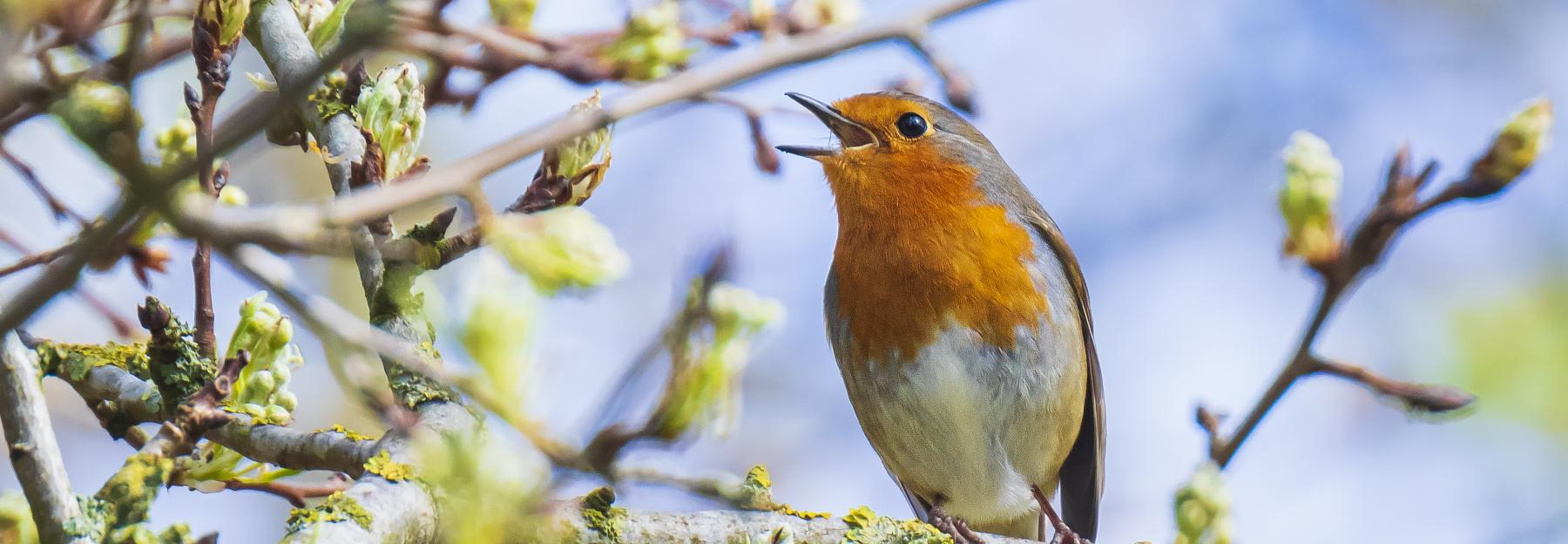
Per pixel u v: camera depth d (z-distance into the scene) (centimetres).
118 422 258
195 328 257
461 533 187
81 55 254
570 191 256
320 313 191
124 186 181
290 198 276
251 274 187
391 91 257
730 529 259
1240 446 257
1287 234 256
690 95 218
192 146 257
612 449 196
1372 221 256
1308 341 256
